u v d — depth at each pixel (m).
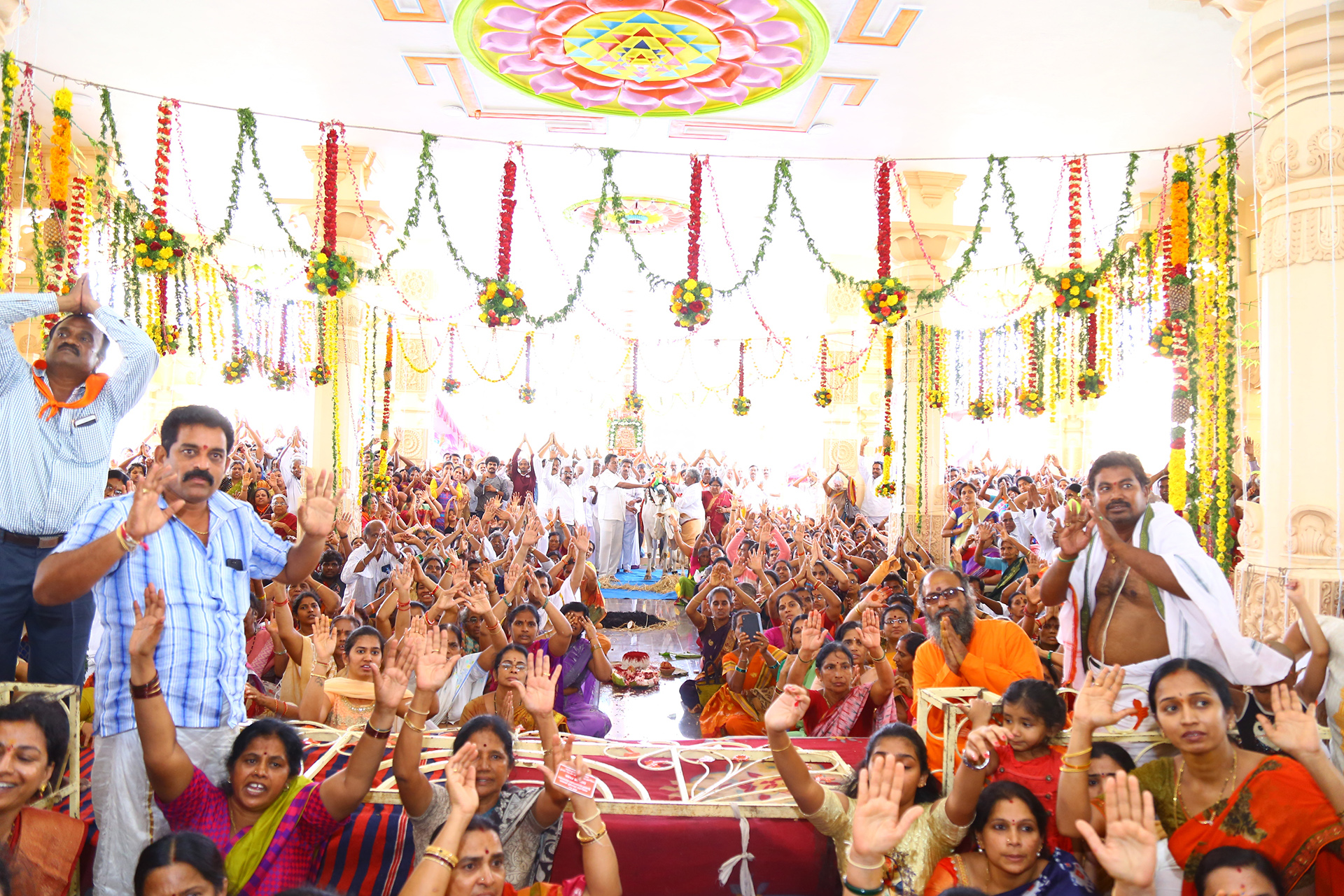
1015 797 2.37
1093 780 2.54
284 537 6.73
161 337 7.13
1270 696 2.67
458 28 5.59
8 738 2.14
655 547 13.47
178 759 2.40
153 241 5.93
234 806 2.51
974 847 2.65
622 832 2.88
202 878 2.01
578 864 2.88
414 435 14.94
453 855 2.13
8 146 4.45
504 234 6.81
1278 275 4.12
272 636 4.28
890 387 8.91
